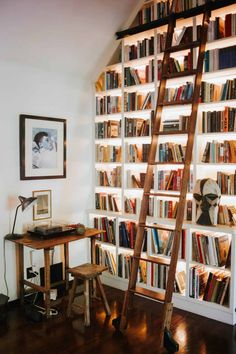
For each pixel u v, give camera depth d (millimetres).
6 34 3074
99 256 4043
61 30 3318
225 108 3145
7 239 3277
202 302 3188
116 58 4094
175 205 3479
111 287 3908
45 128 3680
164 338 2613
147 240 3584
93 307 3365
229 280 3055
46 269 3125
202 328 2957
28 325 3004
